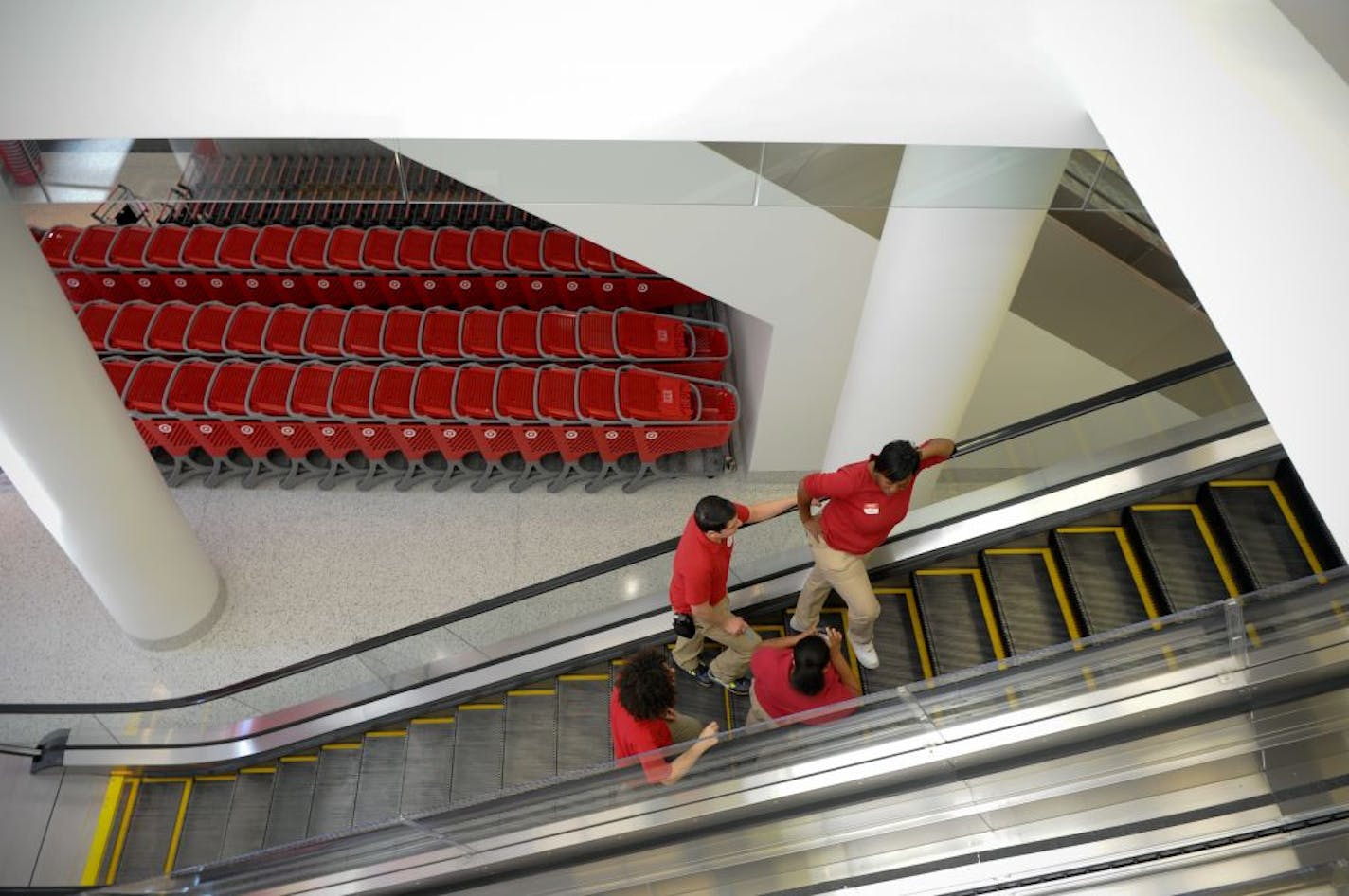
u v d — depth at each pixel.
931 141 3.75
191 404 8.02
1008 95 3.63
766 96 3.65
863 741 3.82
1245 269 2.39
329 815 6.66
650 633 6.04
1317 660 3.05
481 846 4.50
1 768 6.92
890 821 3.81
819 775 3.94
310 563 8.20
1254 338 2.34
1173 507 5.17
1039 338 6.02
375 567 8.16
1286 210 2.29
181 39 3.50
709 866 4.14
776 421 7.92
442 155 3.85
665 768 3.92
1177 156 2.72
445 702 6.53
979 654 5.29
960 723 3.63
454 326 8.61
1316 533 4.82
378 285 9.37
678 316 9.27
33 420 5.83
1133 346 5.85
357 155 3.85
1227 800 3.27
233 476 8.71
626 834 4.32
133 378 8.15
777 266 6.52
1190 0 2.87
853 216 6.16
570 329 8.59
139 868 6.97
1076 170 4.00
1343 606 2.87
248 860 4.61
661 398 7.96
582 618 6.27
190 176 3.96
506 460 8.68
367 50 3.56
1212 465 5.04
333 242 9.30
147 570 7.13
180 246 9.35
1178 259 2.68
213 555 8.24
